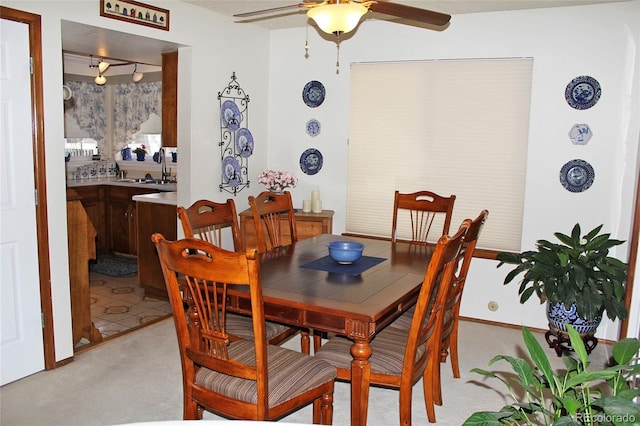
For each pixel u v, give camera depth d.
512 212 4.05
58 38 3.00
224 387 2.02
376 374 2.32
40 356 3.07
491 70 4.00
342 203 4.71
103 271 5.52
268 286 2.35
